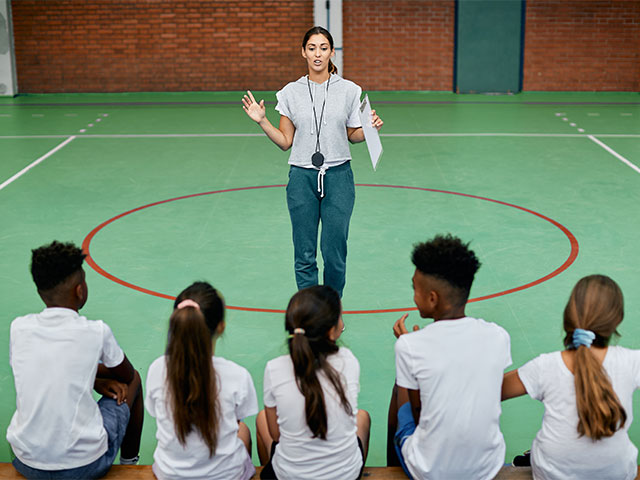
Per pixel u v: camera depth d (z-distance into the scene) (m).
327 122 4.25
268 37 14.51
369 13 14.38
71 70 14.62
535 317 4.66
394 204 7.26
